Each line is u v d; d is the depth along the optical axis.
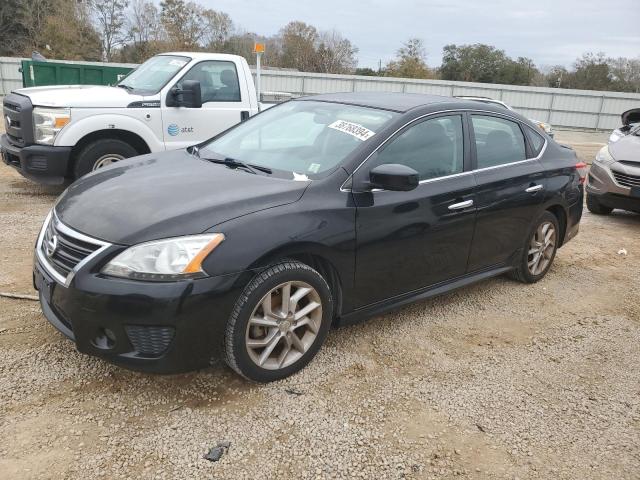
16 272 4.52
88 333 2.81
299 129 4.04
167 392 3.07
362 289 3.54
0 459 2.51
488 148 4.41
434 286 4.08
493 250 4.45
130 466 2.54
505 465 2.74
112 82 15.27
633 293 5.24
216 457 2.62
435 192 3.83
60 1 46.34
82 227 2.95
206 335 2.85
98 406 2.92
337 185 3.38
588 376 3.64
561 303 4.83
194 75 7.25
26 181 8.02
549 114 31.23
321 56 53.34
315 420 2.95
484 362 3.71
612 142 8.46
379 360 3.60
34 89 7.32
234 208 3.02
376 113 3.93
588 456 2.86
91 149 6.73
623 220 8.38
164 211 2.96
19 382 3.06
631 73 55.47
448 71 57.00
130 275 2.73
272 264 3.05
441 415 3.09
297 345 3.28
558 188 4.95
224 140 4.34
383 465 2.67
